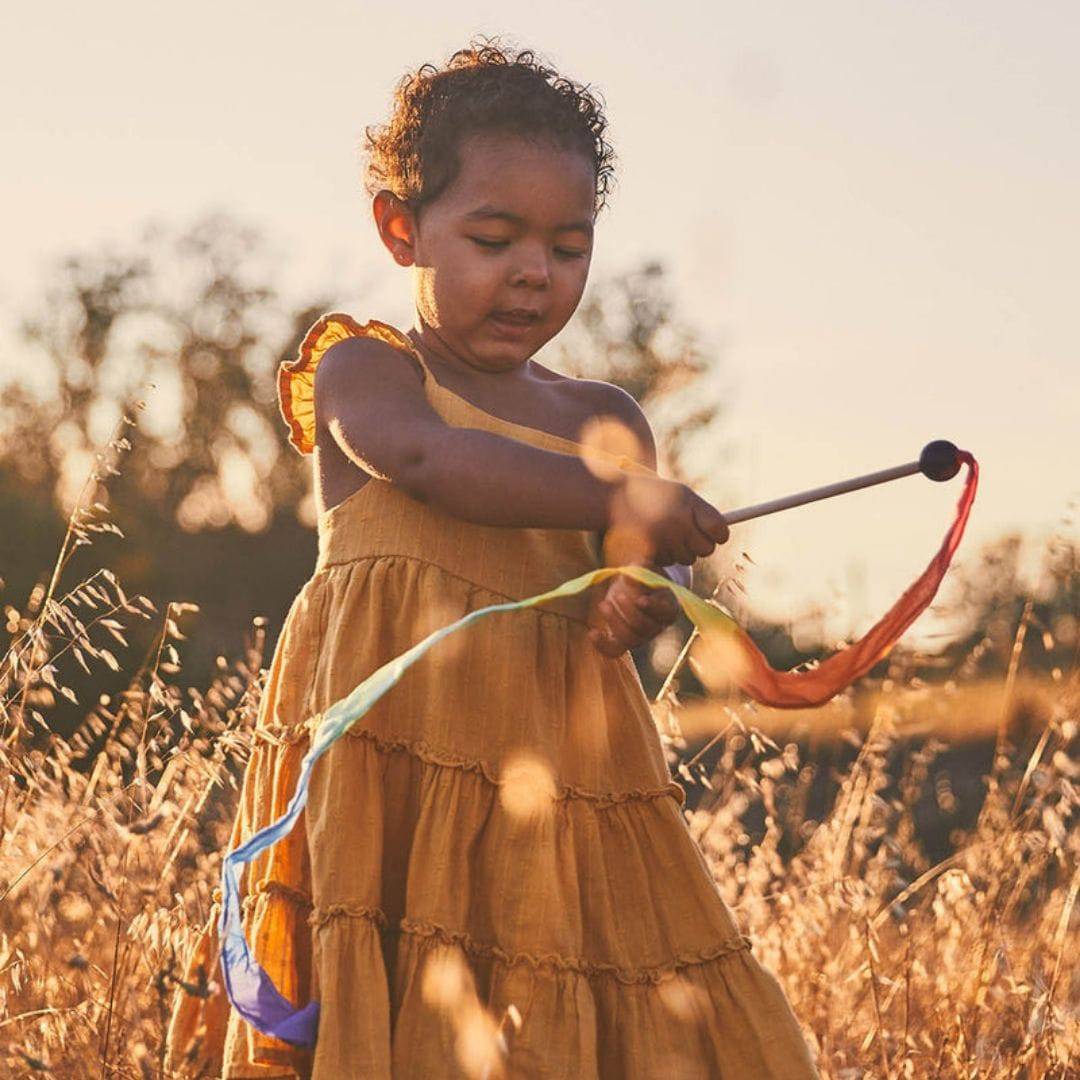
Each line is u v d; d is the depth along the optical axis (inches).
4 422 1030.4
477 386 126.3
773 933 186.4
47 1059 133.6
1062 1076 162.7
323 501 124.6
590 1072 111.2
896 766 292.4
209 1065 120.4
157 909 149.9
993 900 185.5
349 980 109.1
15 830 164.6
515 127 121.0
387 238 128.3
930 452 118.3
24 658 171.2
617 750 122.7
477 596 118.2
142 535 964.0
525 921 112.8
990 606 229.5
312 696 118.0
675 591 108.7
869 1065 165.9
